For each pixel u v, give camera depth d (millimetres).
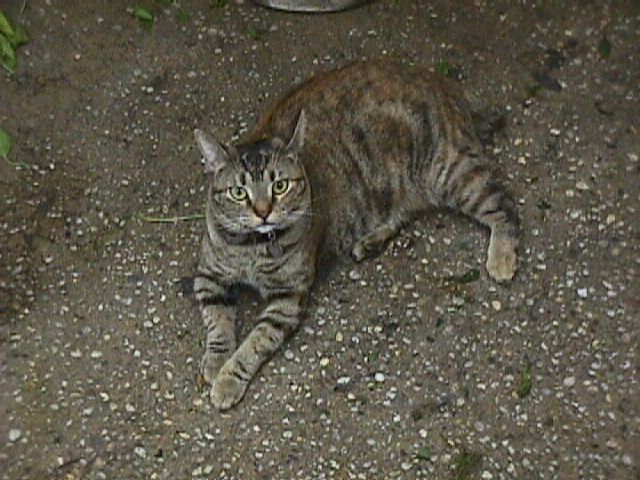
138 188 1989
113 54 2107
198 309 1887
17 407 1806
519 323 1872
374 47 2125
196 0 2154
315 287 1903
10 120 2039
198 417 1802
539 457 1773
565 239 1940
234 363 1813
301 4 2146
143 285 1906
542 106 2059
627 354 1849
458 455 1772
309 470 1764
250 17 2148
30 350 1851
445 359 1845
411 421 1798
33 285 1903
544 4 2154
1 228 1945
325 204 1884
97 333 1866
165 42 2121
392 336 1862
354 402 1812
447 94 1957
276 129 1898
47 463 1767
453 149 1929
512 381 1827
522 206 1968
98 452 1774
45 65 2090
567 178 1992
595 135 2031
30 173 1993
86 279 1910
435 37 2133
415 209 1960
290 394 1818
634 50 2119
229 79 2090
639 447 1779
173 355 1852
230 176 1789
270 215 1789
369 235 1938
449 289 1900
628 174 1997
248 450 1777
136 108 2059
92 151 2018
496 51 2117
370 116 1912
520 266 1917
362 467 1766
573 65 2104
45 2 2141
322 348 1854
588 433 1790
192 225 1958
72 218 1961
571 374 1833
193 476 1759
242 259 1837
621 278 1908
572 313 1879
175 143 2029
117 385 1826
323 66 2104
